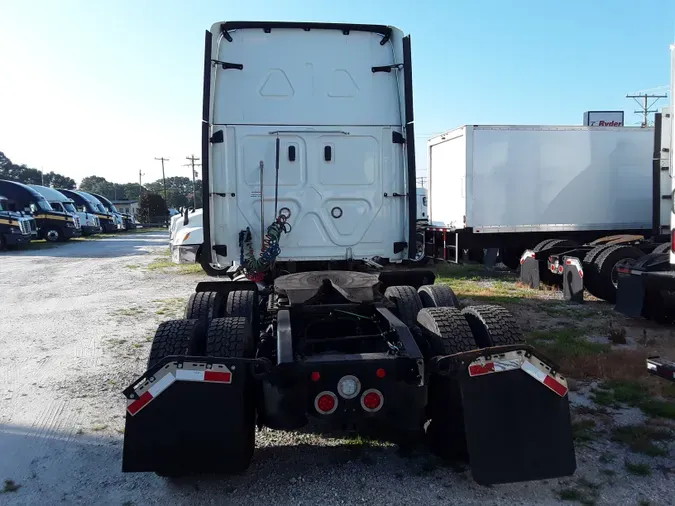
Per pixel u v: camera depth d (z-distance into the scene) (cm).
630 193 1330
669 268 727
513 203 1282
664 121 938
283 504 342
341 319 431
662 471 373
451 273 1419
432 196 1447
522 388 341
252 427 365
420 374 349
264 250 545
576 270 980
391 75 576
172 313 962
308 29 563
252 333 426
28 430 459
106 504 346
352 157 575
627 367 572
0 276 1520
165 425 331
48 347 732
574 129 1293
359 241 580
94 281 1403
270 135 563
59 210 3347
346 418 351
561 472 339
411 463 391
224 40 557
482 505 336
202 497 351
